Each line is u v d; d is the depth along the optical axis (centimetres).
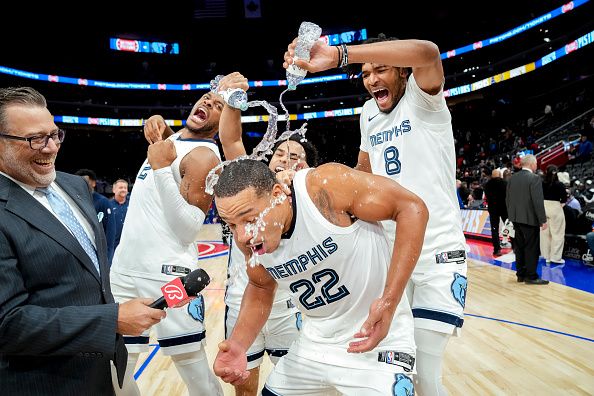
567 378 330
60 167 2689
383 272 163
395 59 170
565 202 782
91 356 169
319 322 173
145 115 2961
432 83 202
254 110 2967
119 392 207
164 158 232
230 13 2789
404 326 170
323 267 156
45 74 2808
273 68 3038
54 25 2641
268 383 179
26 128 153
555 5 2044
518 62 2238
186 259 253
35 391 156
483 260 846
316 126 2888
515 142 1938
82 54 2884
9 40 2628
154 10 2750
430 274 214
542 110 2145
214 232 1631
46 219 160
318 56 153
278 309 255
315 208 149
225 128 219
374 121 236
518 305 532
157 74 3070
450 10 2452
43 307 154
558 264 768
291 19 2784
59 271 159
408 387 159
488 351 388
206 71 3069
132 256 250
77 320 150
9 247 150
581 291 586
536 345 399
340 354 166
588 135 1541
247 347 172
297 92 3014
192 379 245
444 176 221
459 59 2544
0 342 144
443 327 208
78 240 171
